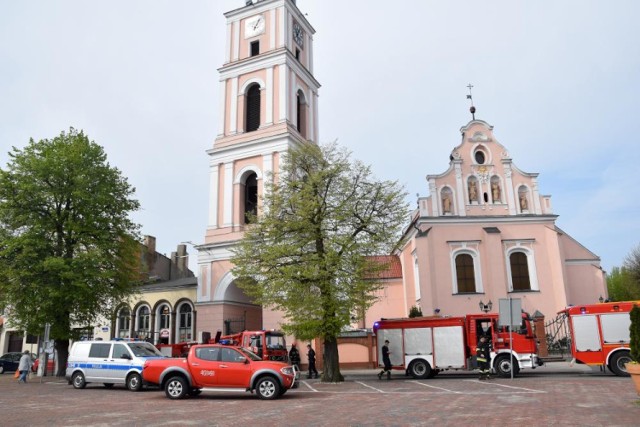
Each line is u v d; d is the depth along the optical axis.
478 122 39.00
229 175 39.62
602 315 22.64
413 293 39.97
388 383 22.05
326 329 22.95
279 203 25.11
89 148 33.09
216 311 36.66
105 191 32.41
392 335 25.53
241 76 42.22
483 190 37.75
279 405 14.75
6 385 25.09
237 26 44.12
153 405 15.27
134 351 21.83
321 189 24.98
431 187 37.50
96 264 30.28
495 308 34.78
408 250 40.75
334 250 23.20
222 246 37.59
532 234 36.72
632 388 16.27
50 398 18.12
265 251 24.12
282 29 41.91
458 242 36.47
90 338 44.44
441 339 24.72
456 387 18.84
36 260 29.59
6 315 31.41
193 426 11.11
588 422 10.28
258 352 27.00
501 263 35.59
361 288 23.30
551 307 35.38
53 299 29.27
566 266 37.31
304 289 23.42
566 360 29.95
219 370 16.78
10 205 30.03
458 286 35.94
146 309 44.66
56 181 31.44
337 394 17.59
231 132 40.91
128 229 34.25
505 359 23.28
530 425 10.13
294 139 39.06
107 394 19.47
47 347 26.28
